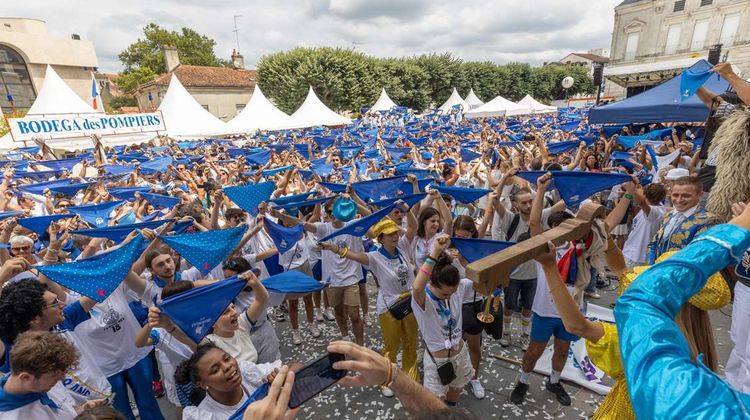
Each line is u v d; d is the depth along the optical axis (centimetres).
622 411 194
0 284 270
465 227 396
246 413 112
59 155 2030
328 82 3556
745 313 248
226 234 316
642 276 83
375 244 616
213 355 225
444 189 506
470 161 1056
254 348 312
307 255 544
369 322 555
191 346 268
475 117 3797
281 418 110
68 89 1962
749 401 50
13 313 252
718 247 79
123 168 1098
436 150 1355
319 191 631
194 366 224
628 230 659
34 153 1711
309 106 2434
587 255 360
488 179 692
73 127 1838
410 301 373
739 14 3662
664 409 53
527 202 457
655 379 58
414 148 1402
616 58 4572
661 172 729
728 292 163
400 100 4256
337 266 469
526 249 125
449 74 4659
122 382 336
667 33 4131
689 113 838
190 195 768
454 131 2164
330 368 128
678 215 341
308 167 1062
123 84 5247
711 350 175
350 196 555
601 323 193
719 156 212
